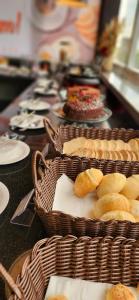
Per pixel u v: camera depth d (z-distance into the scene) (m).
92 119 1.18
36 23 3.33
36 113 1.40
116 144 0.90
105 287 0.46
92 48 3.42
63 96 1.72
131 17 2.56
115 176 0.62
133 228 0.48
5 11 3.28
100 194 0.61
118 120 1.54
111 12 3.04
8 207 0.60
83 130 0.98
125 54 2.66
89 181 0.62
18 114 1.37
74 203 0.62
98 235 0.49
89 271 0.46
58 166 0.70
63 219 0.48
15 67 3.11
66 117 1.19
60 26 3.34
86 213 0.59
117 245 0.45
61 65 2.94
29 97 1.79
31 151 0.90
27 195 0.63
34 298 0.41
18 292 0.35
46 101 1.70
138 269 0.46
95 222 0.47
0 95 2.88
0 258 0.47
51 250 0.44
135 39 2.35
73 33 3.37
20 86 2.79
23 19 3.31
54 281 0.45
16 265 0.45
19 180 0.72
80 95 1.29
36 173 0.57
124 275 0.47
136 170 0.73
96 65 2.97
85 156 0.77
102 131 0.98
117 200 0.54
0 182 0.66
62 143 0.92
